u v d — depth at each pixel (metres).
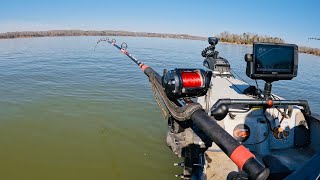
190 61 23.28
